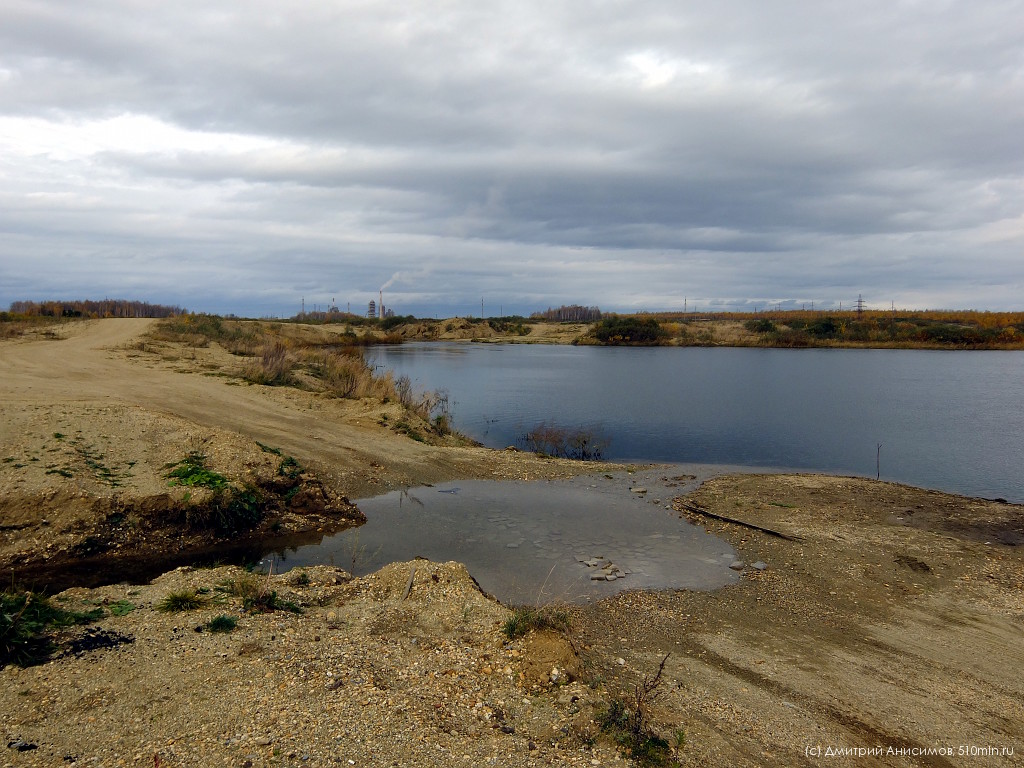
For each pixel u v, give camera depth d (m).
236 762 3.36
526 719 4.14
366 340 71.38
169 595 5.75
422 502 10.98
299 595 6.18
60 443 9.21
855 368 44.03
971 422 21.45
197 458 9.70
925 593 7.30
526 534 9.36
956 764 4.23
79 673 4.23
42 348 22.56
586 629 6.22
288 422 14.27
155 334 28.36
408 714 3.98
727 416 22.73
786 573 7.90
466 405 25.14
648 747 3.96
